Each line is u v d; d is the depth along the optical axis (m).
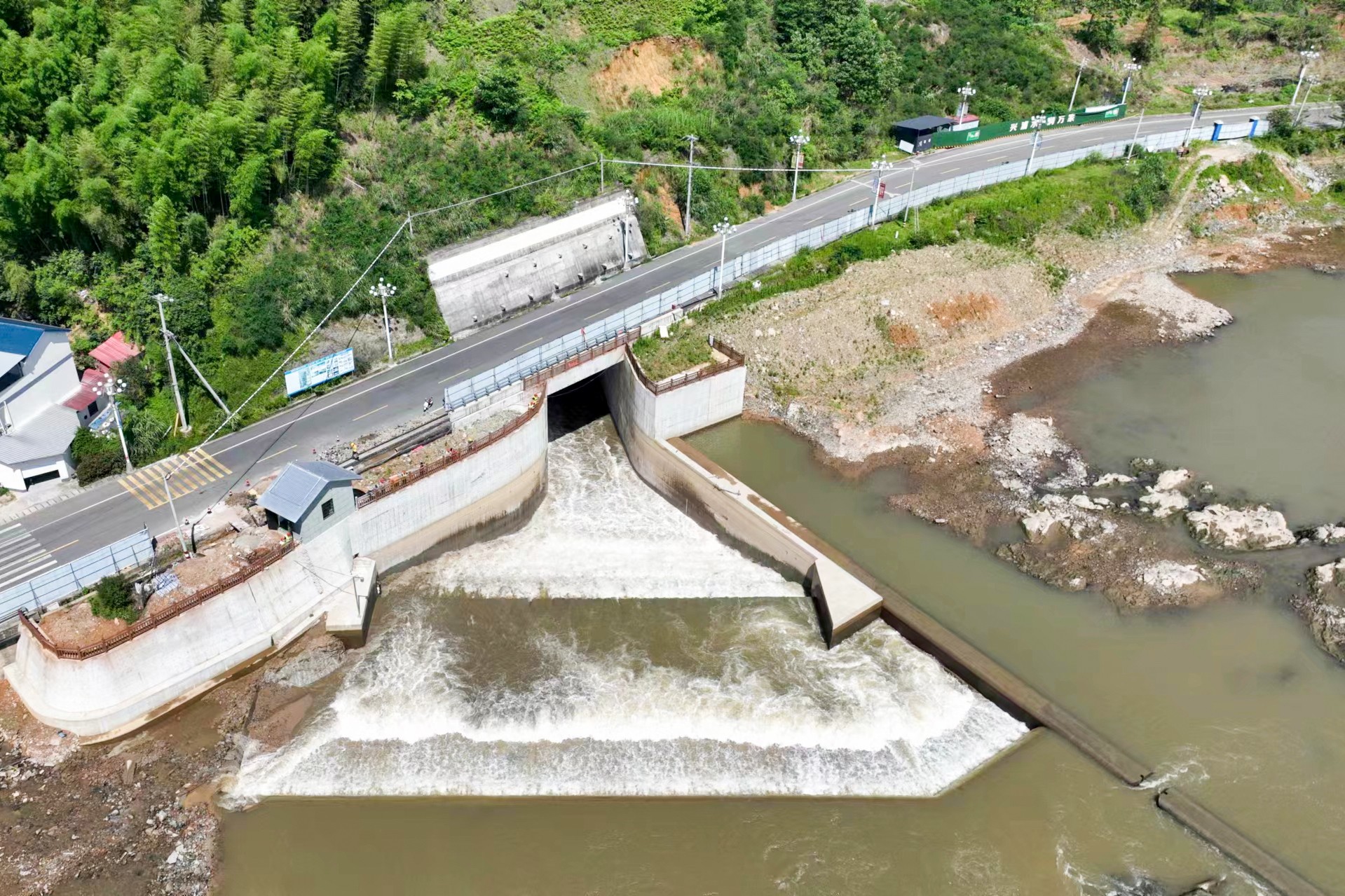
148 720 55.00
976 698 58.44
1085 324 97.94
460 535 70.62
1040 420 82.81
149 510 62.91
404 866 49.41
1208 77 150.88
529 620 63.88
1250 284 107.69
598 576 67.94
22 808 50.53
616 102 108.00
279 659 59.84
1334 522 71.94
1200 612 64.81
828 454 79.25
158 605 55.53
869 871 49.56
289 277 77.75
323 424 71.25
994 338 94.56
